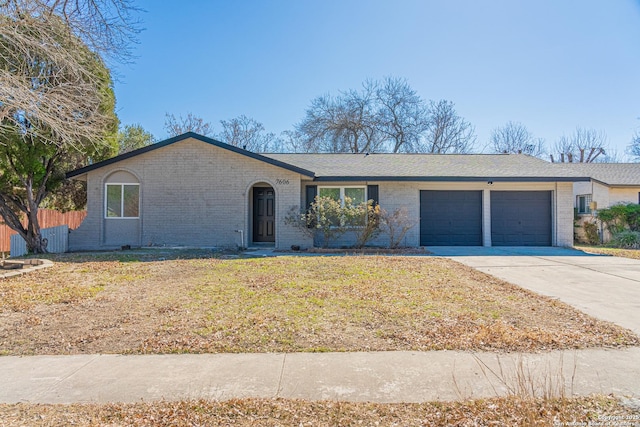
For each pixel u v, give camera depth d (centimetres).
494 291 704
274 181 1392
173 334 474
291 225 1383
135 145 2536
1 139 1108
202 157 1396
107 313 561
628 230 1722
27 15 806
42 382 355
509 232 1521
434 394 331
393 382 354
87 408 309
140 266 959
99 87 1166
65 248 1353
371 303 606
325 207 1359
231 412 302
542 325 509
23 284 748
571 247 1469
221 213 1395
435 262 1041
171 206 1391
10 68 869
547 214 1529
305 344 444
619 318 543
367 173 1464
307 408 308
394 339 459
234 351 426
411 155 1817
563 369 376
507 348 430
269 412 302
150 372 376
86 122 973
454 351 424
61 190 1814
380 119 3356
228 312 557
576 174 1484
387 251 1304
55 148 1235
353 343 448
